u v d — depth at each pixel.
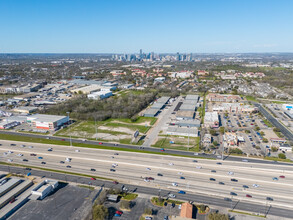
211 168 108.69
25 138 148.12
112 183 96.75
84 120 187.38
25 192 89.00
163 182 97.31
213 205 82.31
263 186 93.88
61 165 112.75
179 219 72.19
